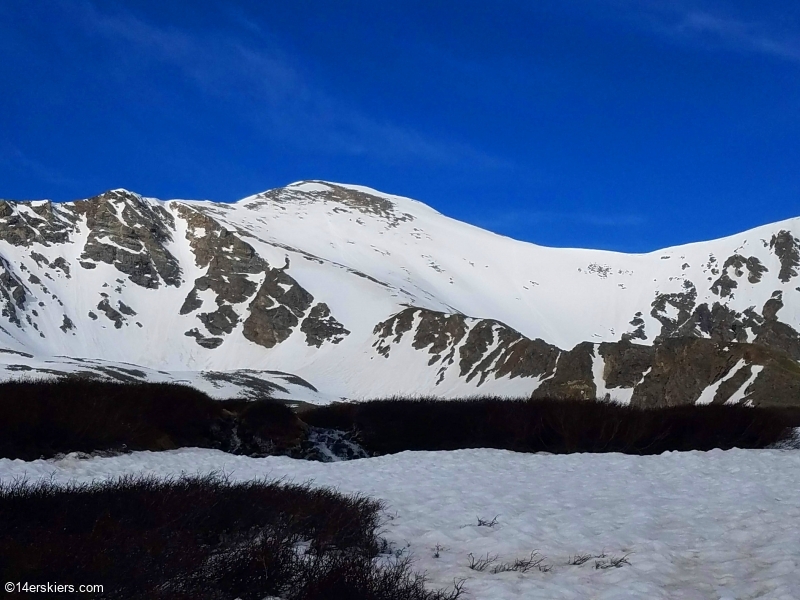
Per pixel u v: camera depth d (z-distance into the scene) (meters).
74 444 18.38
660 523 10.70
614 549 9.29
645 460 18.30
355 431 25.30
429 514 11.57
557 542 9.76
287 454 23.45
